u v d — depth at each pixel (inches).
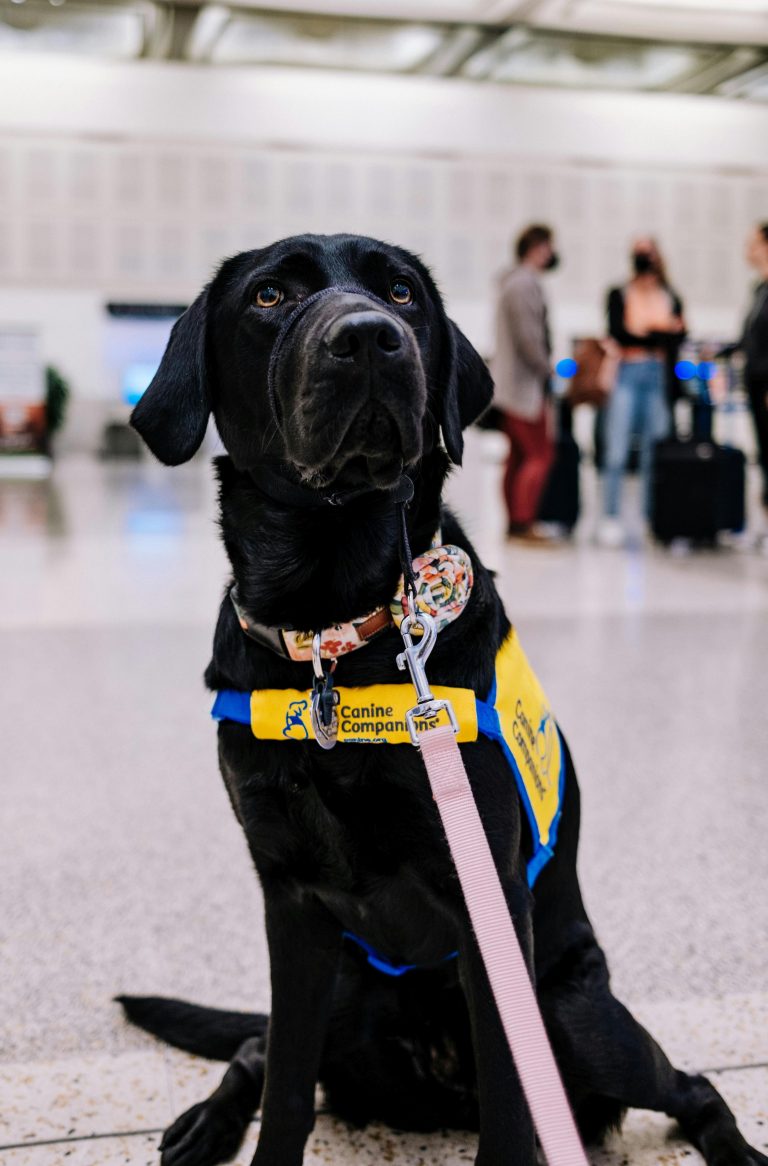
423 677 48.5
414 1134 63.1
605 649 181.5
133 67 599.5
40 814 112.4
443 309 60.5
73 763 128.0
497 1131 49.3
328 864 52.6
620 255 652.1
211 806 114.5
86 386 674.2
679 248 657.0
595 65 589.3
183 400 57.1
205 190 619.8
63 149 609.9
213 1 504.4
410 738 49.4
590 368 323.0
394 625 52.1
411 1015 59.8
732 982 78.7
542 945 59.2
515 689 55.8
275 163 618.2
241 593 53.9
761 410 287.7
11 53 586.6
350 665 51.7
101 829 108.5
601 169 641.6
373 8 510.6
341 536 51.9
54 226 618.8
